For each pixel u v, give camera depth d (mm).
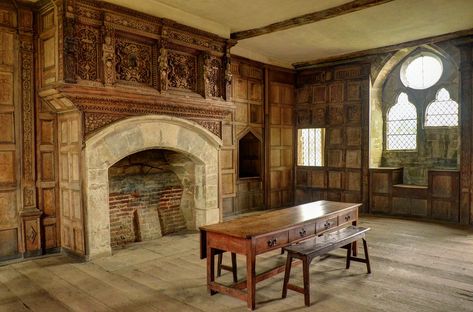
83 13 4699
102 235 4949
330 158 8695
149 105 5375
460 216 6984
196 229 6559
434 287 3818
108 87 4879
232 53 7586
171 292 3768
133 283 4023
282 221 3957
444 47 7180
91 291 3809
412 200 7613
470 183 6848
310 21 5961
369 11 5688
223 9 5676
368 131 8125
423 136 7961
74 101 4594
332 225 4551
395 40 7242
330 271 4336
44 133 5090
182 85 5965
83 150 4746
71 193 4988
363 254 5004
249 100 8109
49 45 4770
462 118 6906
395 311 3271
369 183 8141
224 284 3953
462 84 6891
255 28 6570
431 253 5039
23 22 4848
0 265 4660
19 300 3604
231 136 7562
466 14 5840
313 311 3285
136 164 6090
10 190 4812
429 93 7852
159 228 6195
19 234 4867
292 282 4000
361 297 3580
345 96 8438
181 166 6633
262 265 4590
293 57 8508
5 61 4754
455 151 7543
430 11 5711
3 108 4746
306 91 9062
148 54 5520
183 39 5844
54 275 4289
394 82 8383
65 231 5160
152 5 5355
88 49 4805
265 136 8484
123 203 5820
